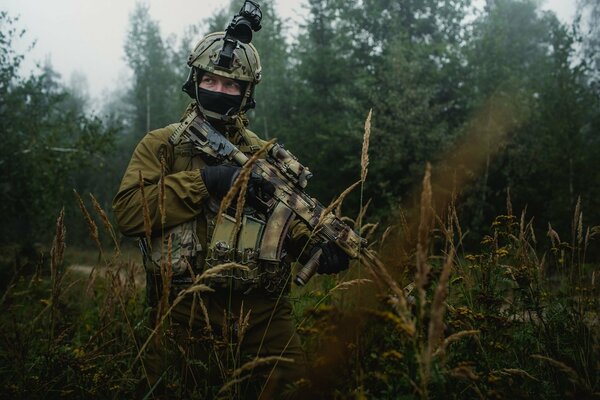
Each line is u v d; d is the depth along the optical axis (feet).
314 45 75.41
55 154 44.06
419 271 4.93
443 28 78.69
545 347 7.53
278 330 8.11
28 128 44.19
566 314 7.84
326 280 9.64
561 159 45.68
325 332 5.71
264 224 8.08
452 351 6.90
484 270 8.09
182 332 7.91
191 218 7.99
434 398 5.98
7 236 43.50
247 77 8.60
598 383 6.68
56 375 7.88
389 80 61.77
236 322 7.77
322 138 66.13
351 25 74.43
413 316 6.01
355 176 64.95
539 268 8.41
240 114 8.84
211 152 8.39
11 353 8.29
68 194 45.32
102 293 13.16
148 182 8.18
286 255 8.35
